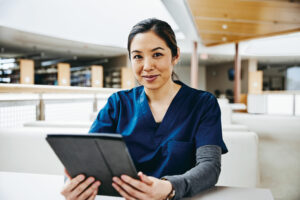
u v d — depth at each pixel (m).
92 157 0.56
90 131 0.93
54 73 12.20
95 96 3.19
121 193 0.60
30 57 13.27
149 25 0.81
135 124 0.88
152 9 8.18
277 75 16.47
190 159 0.84
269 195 0.68
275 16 5.54
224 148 0.81
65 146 0.56
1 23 6.85
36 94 2.18
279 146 3.87
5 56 12.98
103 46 10.13
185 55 11.31
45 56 12.98
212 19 5.93
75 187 0.61
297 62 14.20
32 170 1.37
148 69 0.81
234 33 7.31
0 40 9.12
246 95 11.36
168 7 6.25
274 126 5.18
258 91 12.61
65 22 8.12
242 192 0.70
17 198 0.68
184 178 0.67
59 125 1.61
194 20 6.16
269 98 9.34
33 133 1.39
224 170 1.25
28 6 7.05
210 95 0.89
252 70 13.34
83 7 8.29
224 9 5.17
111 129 0.94
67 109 2.68
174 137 0.84
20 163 1.38
